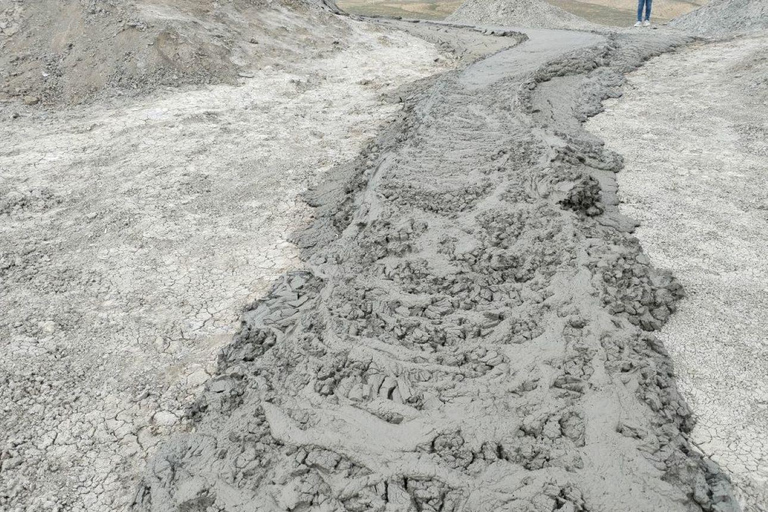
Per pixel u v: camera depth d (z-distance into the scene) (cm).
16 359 458
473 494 290
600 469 299
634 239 524
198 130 916
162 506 321
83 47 1109
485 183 581
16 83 1047
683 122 792
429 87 1039
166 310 516
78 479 361
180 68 1116
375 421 335
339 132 916
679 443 321
